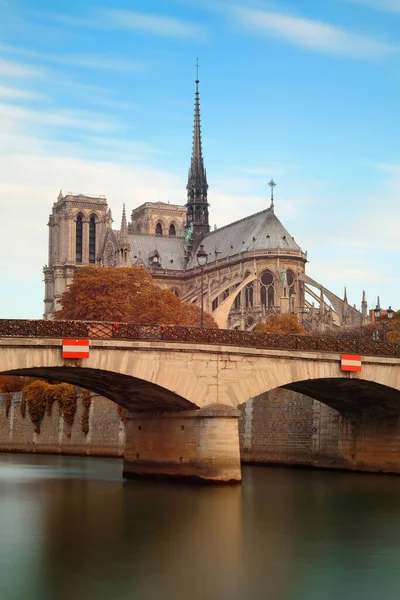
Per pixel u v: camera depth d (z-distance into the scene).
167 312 122.44
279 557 37.62
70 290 129.88
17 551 38.00
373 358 64.81
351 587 32.97
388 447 71.88
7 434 130.00
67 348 53.41
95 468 83.50
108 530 43.09
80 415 111.69
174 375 56.97
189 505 50.84
